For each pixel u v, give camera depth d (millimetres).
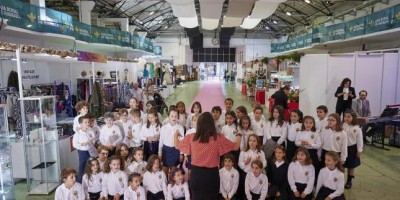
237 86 21000
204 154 2699
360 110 6359
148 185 3496
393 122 6211
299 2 15383
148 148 4160
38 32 7723
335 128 3844
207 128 2707
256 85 14172
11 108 4961
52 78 8320
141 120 4555
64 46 11227
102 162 3711
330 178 3316
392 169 4969
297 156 3432
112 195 3506
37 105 4168
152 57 20141
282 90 7227
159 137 4059
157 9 17594
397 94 7445
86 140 4094
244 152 3654
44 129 4266
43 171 4297
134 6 15352
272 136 4160
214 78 36188
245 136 3846
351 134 4051
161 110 10047
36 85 7367
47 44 9984
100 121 5684
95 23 15758
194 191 2791
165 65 18281
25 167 4246
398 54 7375
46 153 4316
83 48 13352
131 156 3996
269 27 23578
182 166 4031
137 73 13656
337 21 14555
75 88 8438
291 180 3447
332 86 7371
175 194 3387
